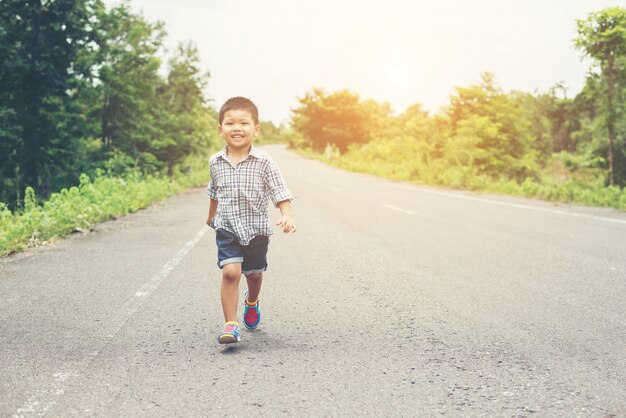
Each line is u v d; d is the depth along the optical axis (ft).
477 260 22.44
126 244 26.96
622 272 19.90
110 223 35.86
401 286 17.92
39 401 9.04
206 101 98.02
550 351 11.59
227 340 11.54
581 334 12.77
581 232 30.35
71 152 83.15
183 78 95.35
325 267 21.11
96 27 82.69
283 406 8.85
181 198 58.23
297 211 42.32
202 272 20.18
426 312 14.80
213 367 10.69
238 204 11.95
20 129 74.08
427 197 55.57
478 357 11.25
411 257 23.18
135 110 87.81
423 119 117.70
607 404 8.91
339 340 12.44
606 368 10.55
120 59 83.76
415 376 10.19
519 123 114.21
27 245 26.35
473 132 102.89
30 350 11.68
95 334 12.86
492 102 111.04
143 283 18.38
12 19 78.28
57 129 81.00
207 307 15.35
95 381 9.93
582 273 19.79
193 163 96.27
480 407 8.82
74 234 30.58
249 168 11.96
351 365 10.80
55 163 82.64
